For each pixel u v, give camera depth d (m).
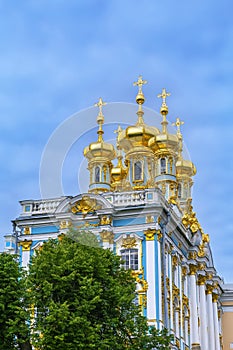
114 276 44.84
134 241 56.00
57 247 43.12
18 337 39.97
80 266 41.66
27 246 57.94
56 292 41.16
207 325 72.88
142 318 43.66
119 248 56.16
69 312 39.31
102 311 42.09
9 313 40.38
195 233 68.31
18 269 42.16
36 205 58.94
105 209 56.16
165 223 57.66
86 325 39.16
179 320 61.19
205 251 71.44
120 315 42.81
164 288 55.38
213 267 74.12
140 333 43.12
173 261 61.28
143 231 56.03
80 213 57.00
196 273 68.88
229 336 83.12
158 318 53.59
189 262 67.12
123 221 56.62
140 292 54.41
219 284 78.50
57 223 56.94
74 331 39.06
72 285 41.62
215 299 76.94
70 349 38.56
